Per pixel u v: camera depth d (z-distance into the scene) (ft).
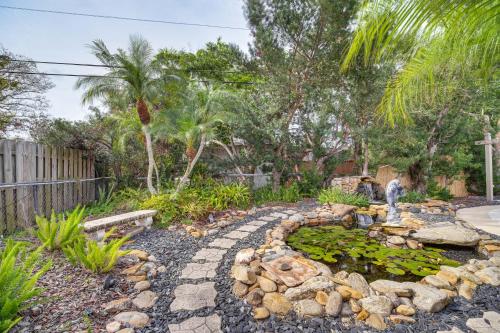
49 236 10.71
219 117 23.08
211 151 37.40
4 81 23.90
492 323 6.64
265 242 13.89
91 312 6.94
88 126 24.25
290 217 19.71
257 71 28.58
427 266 11.14
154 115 24.75
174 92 24.09
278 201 27.96
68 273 8.95
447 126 28.17
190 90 25.17
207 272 9.89
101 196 24.13
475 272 9.49
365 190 29.66
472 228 15.85
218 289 8.54
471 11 4.25
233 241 14.06
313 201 28.58
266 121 29.60
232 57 28.99
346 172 43.01
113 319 6.70
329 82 28.04
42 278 8.48
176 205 18.80
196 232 15.24
